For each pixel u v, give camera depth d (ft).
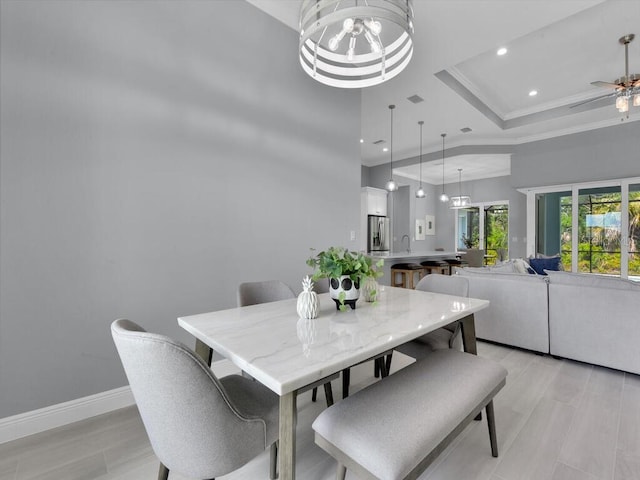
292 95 9.94
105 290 6.47
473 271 11.02
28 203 5.64
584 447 5.32
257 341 3.91
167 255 7.30
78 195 6.13
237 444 3.28
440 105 15.11
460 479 4.64
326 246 11.09
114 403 6.56
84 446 5.42
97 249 6.36
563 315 8.93
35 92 5.67
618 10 9.53
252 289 6.71
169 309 7.34
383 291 7.33
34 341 5.74
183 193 7.54
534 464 4.93
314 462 5.06
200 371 2.93
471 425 5.98
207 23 7.91
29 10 5.60
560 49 11.68
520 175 20.21
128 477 4.72
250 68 8.82
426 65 11.43
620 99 11.50
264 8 9.09
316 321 4.82
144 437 5.67
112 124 6.50
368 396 3.92
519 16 8.82
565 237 19.34
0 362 5.45
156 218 7.13
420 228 29.35
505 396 7.06
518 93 15.53
